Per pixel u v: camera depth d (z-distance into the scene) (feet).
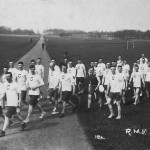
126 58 153.79
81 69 60.80
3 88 34.22
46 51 183.83
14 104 33.86
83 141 31.35
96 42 393.50
